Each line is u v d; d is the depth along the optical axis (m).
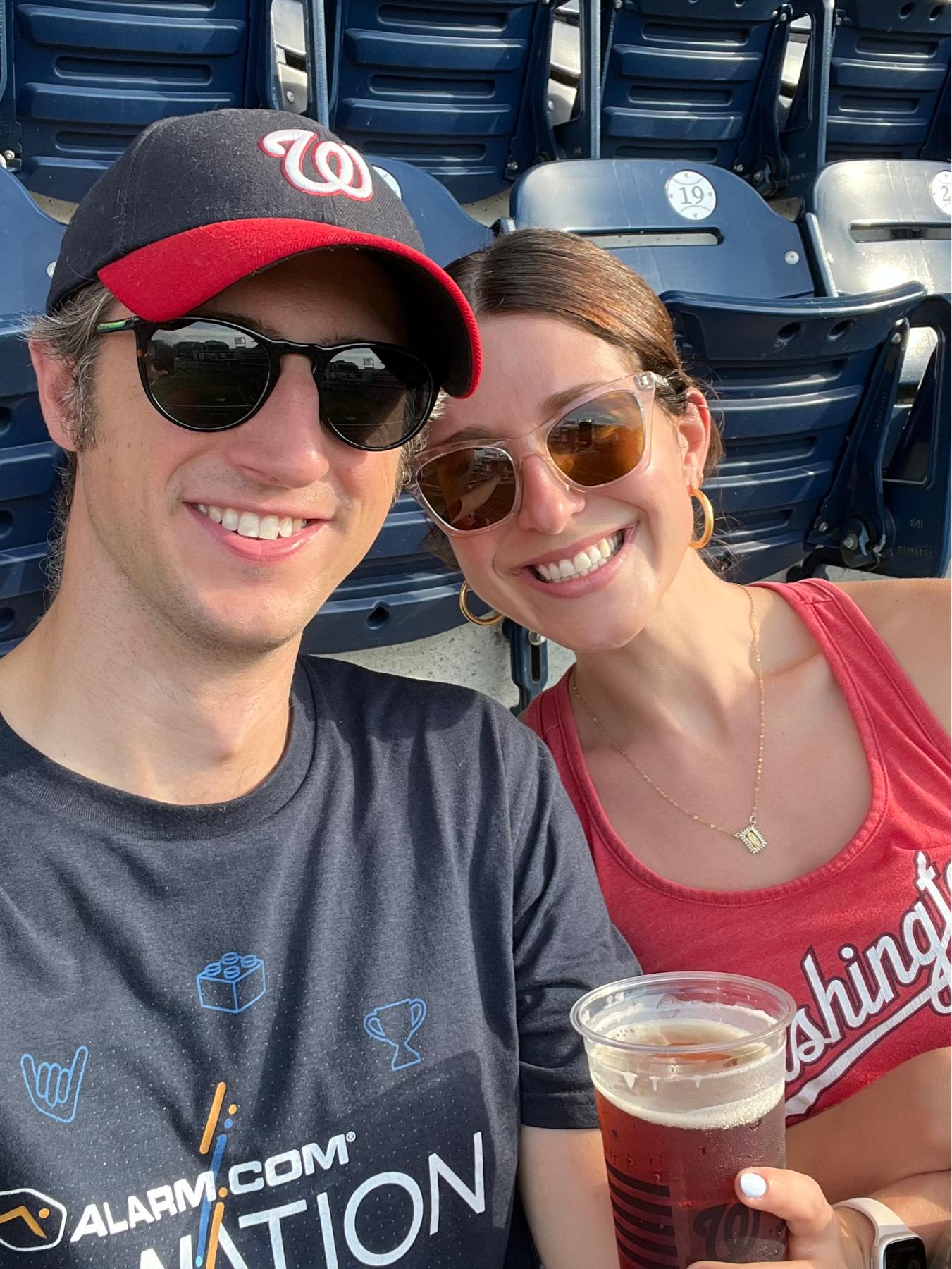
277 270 0.53
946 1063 0.69
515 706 1.49
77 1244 0.47
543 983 0.63
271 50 1.49
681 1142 0.49
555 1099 0.61
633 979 0.57
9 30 1.36
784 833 0.82
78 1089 0.49
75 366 0.55
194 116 0.55
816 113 1.87
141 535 0.53
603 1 1.78
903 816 0.79
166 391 0.51
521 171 1.83
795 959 0.77
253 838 0.56
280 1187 0.52
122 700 0.54
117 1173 0.49
